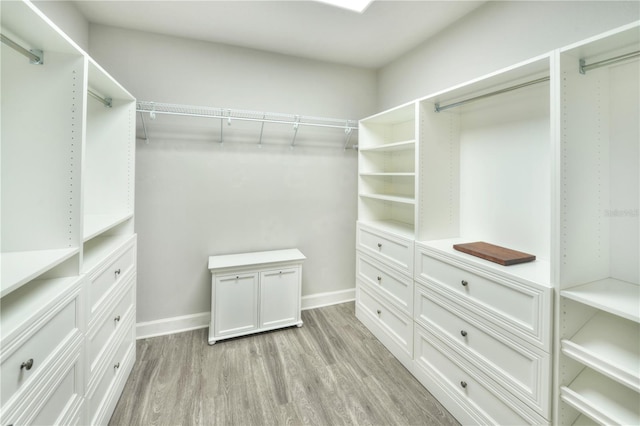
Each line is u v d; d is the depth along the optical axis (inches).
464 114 78.8
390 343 87.1
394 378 76.0
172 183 95.8
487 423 56.2
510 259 56.2
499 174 69.8
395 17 82.0
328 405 66.5
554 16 59.7
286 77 107.3
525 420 49.4
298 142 111.5
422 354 74.1
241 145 103.3
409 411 65.2
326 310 115.6
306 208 114.5
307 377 75.8
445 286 66.2
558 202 44.3
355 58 110.2
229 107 100.1
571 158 45.2
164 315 97.2
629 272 48.2
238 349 88.0
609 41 40.4
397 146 87.3
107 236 76.4
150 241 94.4
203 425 60.7
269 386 72.3
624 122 48.1
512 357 51.7
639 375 35.8
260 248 108.3
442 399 66.9
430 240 76.5
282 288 99.0
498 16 71.3
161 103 91.4
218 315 91.0
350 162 120.8
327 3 73.9
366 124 106.9
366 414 64.1
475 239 76.2
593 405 40.9
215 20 84.0
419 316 74.8
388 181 111.4
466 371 61.1
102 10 78.8
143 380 73.6
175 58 93.5
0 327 32.9
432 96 69.9
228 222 103.3
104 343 58.3
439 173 77.4
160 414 63.1
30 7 35.7
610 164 49.9
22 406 33.9
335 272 121.6
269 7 77.4
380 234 92.0
